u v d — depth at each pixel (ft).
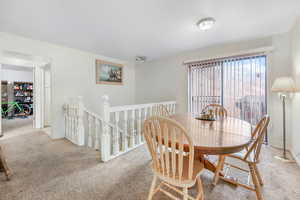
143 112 9.10
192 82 11.19
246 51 8.67
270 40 8.21
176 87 12.30
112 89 13.58
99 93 12.53
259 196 3.90
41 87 13.26
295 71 6.82
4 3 5.36
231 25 7.13
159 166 3.66
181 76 11.97
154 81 13.97
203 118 6.00
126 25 7.18
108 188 4.78
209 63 10.32
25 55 9.00
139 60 13.75
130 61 14.78
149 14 6.21
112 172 5.74
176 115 6.95
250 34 8.15
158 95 13.67
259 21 6.75
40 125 13.15
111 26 7.27
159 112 8.99
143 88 14.96
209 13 6.12
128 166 6.23
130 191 4.65
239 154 4.59
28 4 5.44
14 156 7.17
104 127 6.69
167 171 3.40
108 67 13.17
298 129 6.52
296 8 5.74
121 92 14.39
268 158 6.84
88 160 6.77
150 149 3.73
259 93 8.50
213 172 5.41
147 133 3.68
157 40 9.15
